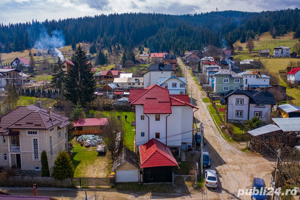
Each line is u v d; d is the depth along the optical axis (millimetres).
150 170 28922
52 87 75125
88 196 26609
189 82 90625
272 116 47594
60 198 26250
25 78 97250
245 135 40188
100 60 149750
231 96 48125
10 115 33438
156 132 34531
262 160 33188
